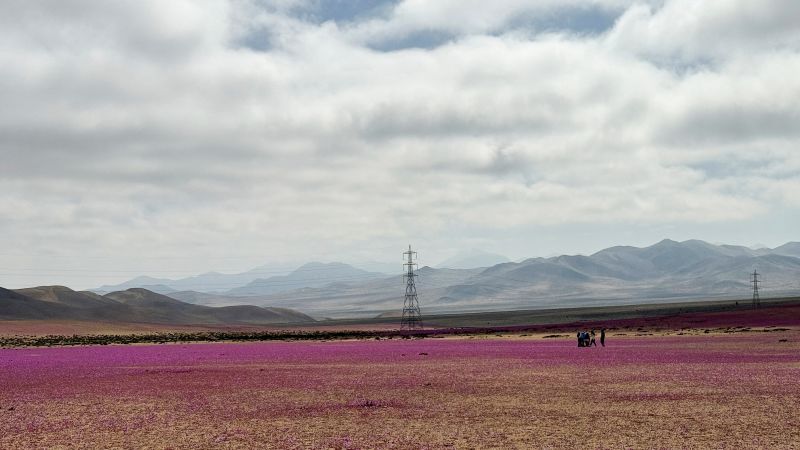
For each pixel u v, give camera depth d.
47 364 62.25
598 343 83.12
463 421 26.22
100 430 25.34
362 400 32.62
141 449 21.98
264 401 32.84
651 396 31.75
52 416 28.81
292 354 74.50
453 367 50.91
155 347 102.06
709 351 61.75
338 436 23.73
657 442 21.78
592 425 24.84
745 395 31.30
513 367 49.53
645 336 99.31
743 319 122.50
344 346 94.44
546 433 23.55
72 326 197.12
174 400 33.72
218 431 24.92
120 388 39.69
